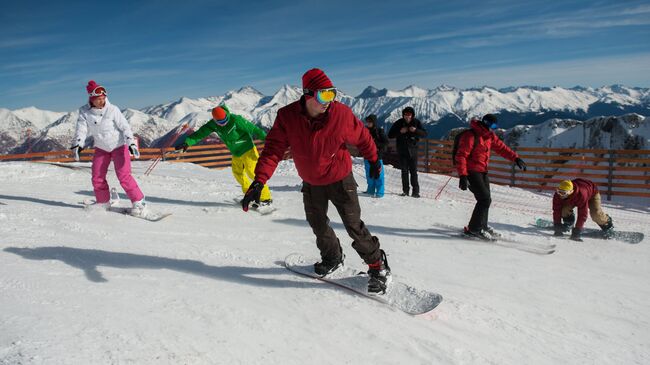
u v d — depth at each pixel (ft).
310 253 13.50
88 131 15.97
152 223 15.76
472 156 17.48
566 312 11.03
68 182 26.48
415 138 28.07
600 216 20.11
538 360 8.30
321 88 8.11
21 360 5.47
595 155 55.98
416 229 19.13
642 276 15.05
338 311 9.05
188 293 9.00
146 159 49.34
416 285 11.55
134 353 6.26
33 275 8.97
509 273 13.83
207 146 54.85
